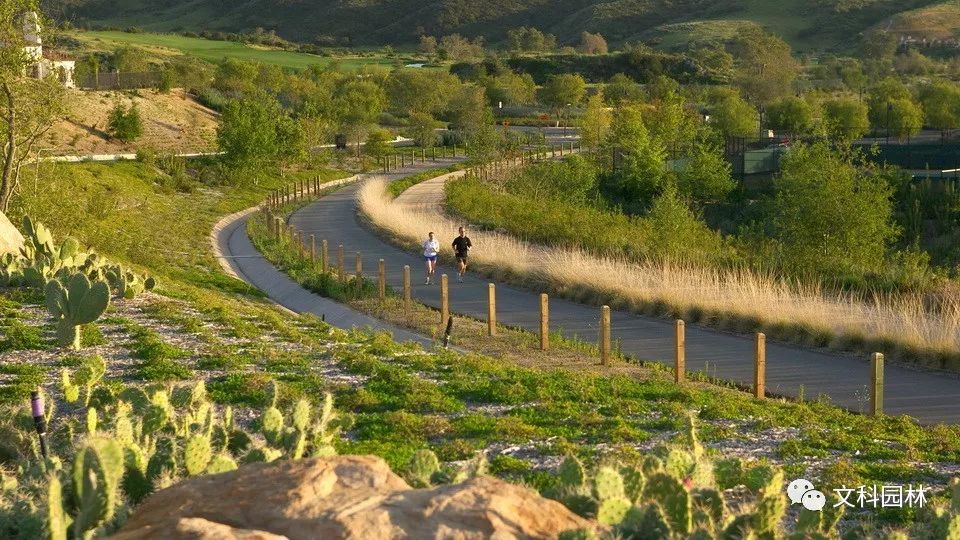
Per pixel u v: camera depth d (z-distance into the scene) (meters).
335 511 4.20
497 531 4.12
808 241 32.12
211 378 14.50
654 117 73.81
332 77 110.19
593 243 31.62
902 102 82.50
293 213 49.09
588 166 59.16
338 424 10.45
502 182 60.22
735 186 57.56
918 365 17.23
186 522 4.11
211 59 148.38
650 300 22.61
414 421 12.11
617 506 4.82
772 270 24.47
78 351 16.02
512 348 19.52
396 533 4.08
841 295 22.67
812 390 15.76
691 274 24.03
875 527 8.60
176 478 6.65
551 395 13.94
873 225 31.98
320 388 13.98
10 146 28.80
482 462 6.53
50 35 29.95
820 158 33.41
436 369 15.56
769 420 12.75
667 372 17.17
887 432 12.49
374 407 13.25
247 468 4.74
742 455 11.07
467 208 43.81
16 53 28.31
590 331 21.06
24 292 20.19
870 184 33.12
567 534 4.05
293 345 17.30
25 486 6.62
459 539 4.05
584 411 13.02
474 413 13.02
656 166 58.47
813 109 90.44
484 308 24.12
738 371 17.19
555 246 32.72
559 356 18.67
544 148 80.25
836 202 31.91
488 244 31.34
